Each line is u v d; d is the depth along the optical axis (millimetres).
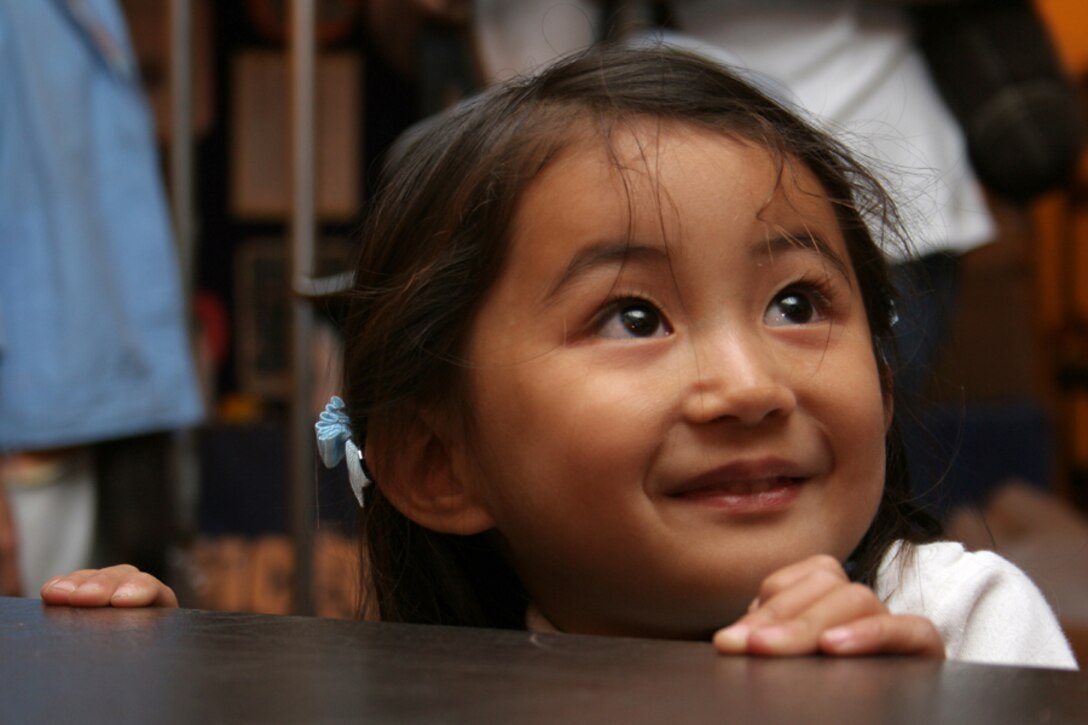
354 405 1102
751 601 872
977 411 3133
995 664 490
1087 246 4383
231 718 402
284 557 2938
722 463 859
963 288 3539
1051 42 2127
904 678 451
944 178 2037
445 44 2436
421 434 1030
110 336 2115
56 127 2105
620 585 898
